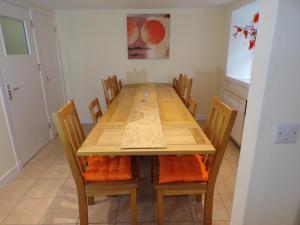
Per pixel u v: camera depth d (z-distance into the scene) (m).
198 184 1.50
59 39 3.69
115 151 1.35
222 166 2.46
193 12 3.56
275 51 0.87
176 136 1.54
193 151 1.35
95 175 1.52
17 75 2.53
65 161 2.68
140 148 1.37
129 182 1.52
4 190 2.13
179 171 1.54
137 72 3.87
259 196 1.11
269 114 0.95
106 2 3.02
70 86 3.95
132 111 2.13
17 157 2.47
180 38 3.69
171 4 3.23
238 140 2.87
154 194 2.04
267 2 0.87
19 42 2.62
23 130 2.63
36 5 2.99
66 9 3.48
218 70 3.83
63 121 1.39
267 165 1.05
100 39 3.70
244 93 2.85
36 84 2.96
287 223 1.18
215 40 3.68
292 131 0.98
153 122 1.82
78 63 3.82
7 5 2.37
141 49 3.72
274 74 0.89
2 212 1.85
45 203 1.95
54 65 3.52
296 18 0.83
